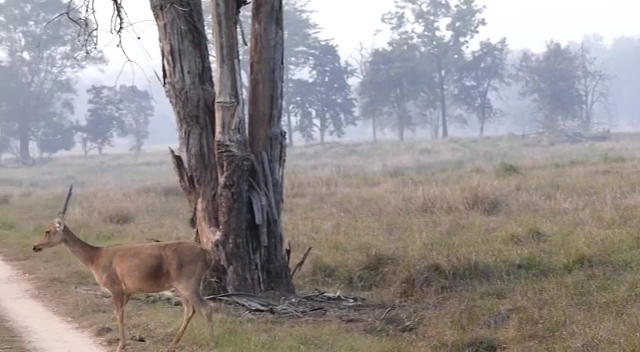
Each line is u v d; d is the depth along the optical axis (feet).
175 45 40.19
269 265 40.42
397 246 47.09
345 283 43.37
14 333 34.06
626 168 83.97
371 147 183.42
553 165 96.17
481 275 40.22
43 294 42.14
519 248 44.21
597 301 33.68
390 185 81.25
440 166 122.62
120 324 30.86
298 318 36.35
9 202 95.86
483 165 107.55
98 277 31.30
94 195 94.58
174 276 30.37
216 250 39.40
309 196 78.95
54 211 81.15
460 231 51.11
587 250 41.63
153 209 74.54
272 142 40.63
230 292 39.06
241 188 39.29
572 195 61.98
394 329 34.30
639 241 42.73
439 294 38.70
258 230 39.91
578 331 29.73
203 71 40.57
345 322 35.83
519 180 74.28
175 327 33.37
